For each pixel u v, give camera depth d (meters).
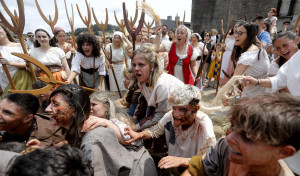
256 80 1.65
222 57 3.19
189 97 1.28
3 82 2.67
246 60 1.99
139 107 2.16
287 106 0.57
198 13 12.27
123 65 3.63
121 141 1.35
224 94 1.62
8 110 1.26
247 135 0.60
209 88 5.38
